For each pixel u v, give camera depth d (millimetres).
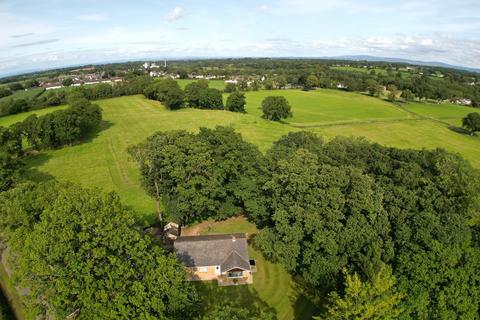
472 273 32281
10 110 138125
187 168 52312
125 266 31250
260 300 41406
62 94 158500
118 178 79438
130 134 113250
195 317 38000
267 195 53438
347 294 30047
